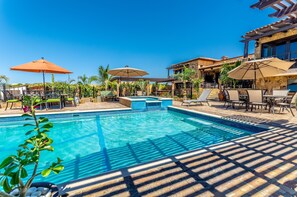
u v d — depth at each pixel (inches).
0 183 51.7
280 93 354.9
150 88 885.8
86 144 194.5
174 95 807.1
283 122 222.5
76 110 349.7
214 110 346.6
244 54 523.2
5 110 353.4
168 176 91.6
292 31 440.5
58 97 418.9
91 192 78.3
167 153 169.0
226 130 248.8
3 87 486.9
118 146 187.6
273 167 101.4
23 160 54.5
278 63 285.7
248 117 263.1
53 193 68.4
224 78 621.0
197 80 700.0
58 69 341.4
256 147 133.0
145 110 409.1
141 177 90.6
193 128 264.2
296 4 94.6
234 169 99.2
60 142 202.4
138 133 238.8
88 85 681.6
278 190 79.7
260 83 527.8
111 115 360.8
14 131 251.0
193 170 98.0
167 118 342.0
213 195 76.5
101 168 138.9
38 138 61.0
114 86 753.0
